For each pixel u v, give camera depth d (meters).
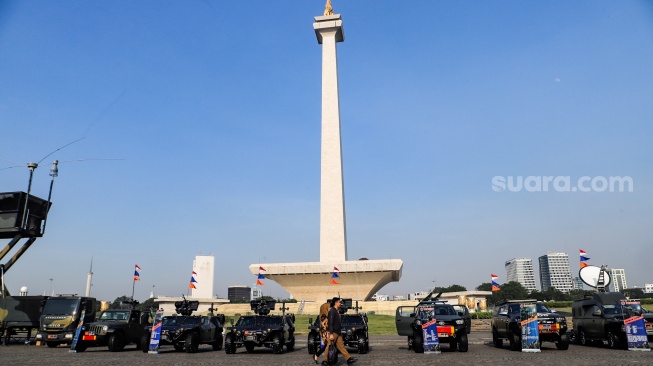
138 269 38.50
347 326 22.52
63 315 29.17
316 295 84.94
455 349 23.88
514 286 177.62
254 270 82.75
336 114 82.69
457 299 81.94
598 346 24.34
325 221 80.19
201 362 18.92
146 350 25.00
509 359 18.34
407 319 24.89
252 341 22.97
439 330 22.17
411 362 17.88
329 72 84.38
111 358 20.98
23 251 34.16
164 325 25.33
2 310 31.58
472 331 42.44
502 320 24.12
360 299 83.44
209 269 100.94
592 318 24.16
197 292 98.81
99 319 27.27
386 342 29.55
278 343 22.97
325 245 79.81
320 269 79.81
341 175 81.31
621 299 23.84
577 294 173.25
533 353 20.75
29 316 31.48
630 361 16.83
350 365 16.31
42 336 28.81
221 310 77.75
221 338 27.53
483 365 16.52
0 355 22.64
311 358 20.50
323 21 86.62
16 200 32.69
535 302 24.22
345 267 79.06
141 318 27.77
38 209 34.47
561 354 20.06
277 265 81.94
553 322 22.05
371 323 49.84
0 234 33.22
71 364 18.05
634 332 21.45
